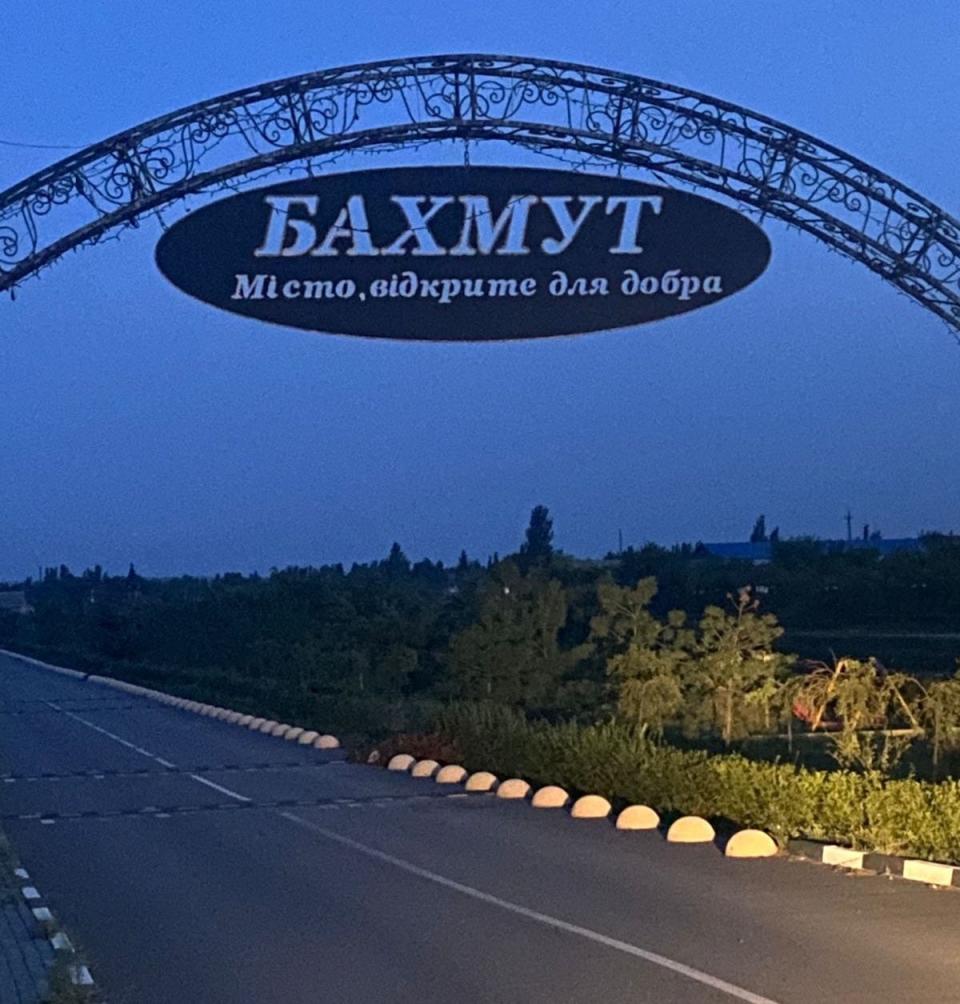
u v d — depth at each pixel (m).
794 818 13.06
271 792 18.19
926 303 13.16
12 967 8.84
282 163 12.09
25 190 11.73
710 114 12.55
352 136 12.13
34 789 19.16
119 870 12.52
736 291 11.27
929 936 9.11
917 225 12.87
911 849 11.88
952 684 17.52
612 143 12.49
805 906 10.16
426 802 16.80
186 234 11.04
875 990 7.77
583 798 15.45
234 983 8.38
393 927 9.77
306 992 8.10
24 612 113.75
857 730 17.59
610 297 11.26
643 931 9.40
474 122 12.27
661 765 15.30
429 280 11.20
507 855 12.73
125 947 9.42
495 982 8.16
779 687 19.34
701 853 12.69
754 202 12.81
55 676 57.28
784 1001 7.56
